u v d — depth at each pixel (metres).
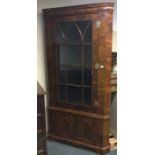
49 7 3.17
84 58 2.83
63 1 3.14
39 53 3.16
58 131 3.10
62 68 3.04
